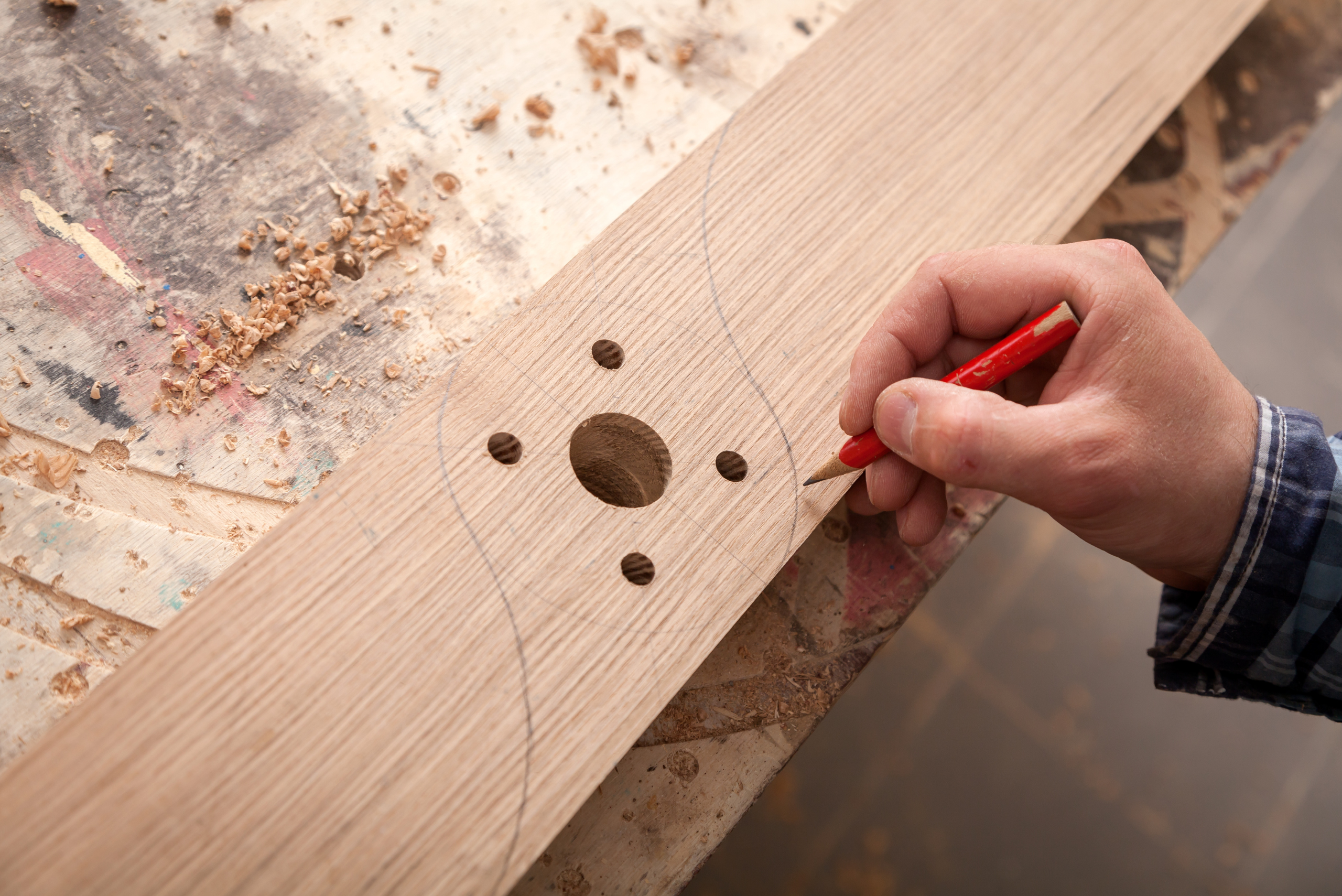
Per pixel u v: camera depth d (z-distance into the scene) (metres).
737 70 1.15
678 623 0.72
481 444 0.75
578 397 0.79
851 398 0.80
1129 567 2.32
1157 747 2.19
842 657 0.92
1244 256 2.60
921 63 1.00
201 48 1.01
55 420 0.83
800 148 0.93
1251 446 0.79
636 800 0.84
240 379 0.87
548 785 0.66
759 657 0.91
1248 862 2.12
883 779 2.09
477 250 0.98
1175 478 0.76
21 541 0.78
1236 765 2.19
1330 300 2.60
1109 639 2.27
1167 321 0.77
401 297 0.94
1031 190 0.95
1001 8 1.05
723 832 0.84
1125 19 1.07
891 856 2.03
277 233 0.94
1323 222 2.65
